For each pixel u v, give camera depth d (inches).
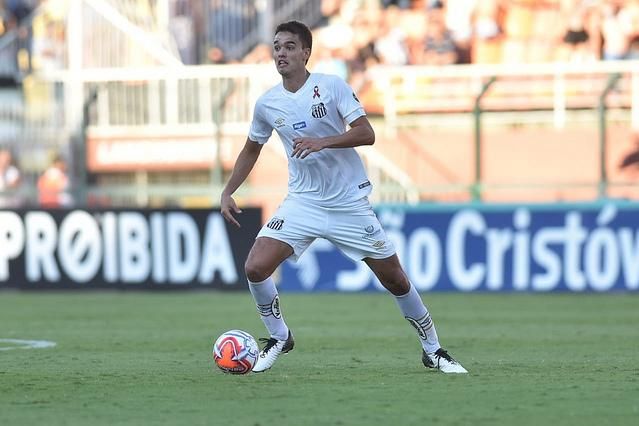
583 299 2324.1
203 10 3284.9
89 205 2733.8
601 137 2474.2
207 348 1449.3
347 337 1600.6
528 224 2464.3
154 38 3191.4
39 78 2672.2
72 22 3070.9
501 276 2477.9
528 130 2962.6
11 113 2881.4
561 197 2906.0
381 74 2780.5
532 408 882.1
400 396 948.0
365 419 830.5
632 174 2903.5
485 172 2970.0
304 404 904.3
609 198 2625.5
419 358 1291.8
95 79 2657.5
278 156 2832.2
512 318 1936.5
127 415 858.1
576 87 2974.9
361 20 3486.7
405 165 2957.7
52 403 925.8
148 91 2844.5
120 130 2861.7
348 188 1069.1
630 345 1476.4
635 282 2416.3
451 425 805.9
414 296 1096.2
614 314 2003.0
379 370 1153.4
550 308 2129.7
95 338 1608.0
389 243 1082.7
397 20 3486.7
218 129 2598.4
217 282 2536.9
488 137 2967.5
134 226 2568.9
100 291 2581.2
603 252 2433.6
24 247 2608.3
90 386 1034.7
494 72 2500.0
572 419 831.1
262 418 836.0
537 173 2947.8
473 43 3452.3
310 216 1073.5
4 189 2738.7
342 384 1031.0
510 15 3452.3
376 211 2532.0
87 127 2682.1
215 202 2608.3
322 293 2551.7
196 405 904.3
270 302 1093.8
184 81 2817.4
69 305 2266.2
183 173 2866.6
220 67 2625.5
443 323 1846.7
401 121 3056.1
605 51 3383.4
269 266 1073.5
